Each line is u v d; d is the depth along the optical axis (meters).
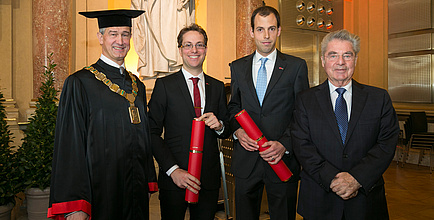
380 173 1.76
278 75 2.24
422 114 6.25
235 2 6.28
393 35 7.30
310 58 6.94
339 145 1.85
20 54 4.45
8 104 4.23
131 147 1.87
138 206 1.90
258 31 2.22
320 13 7.02
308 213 1.89
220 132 2.24
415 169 6.09
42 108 3.24
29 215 3.21
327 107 1.92
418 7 6.84
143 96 2.05
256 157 2.22
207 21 6.04
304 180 1.95
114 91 1.88
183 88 2.19
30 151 3.16
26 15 4.49
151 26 5.59
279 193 2.19
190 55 2.17
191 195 1.94
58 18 4.07
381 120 1.88
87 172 1.72
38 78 4.04
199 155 1.96
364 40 7.80
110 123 1.82
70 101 1.75
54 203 1.63
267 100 2.22
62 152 1.68
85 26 4.97
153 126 2.12
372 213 1.81
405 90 7.15
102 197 1.77
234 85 2.39
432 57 6.68
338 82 1.93
